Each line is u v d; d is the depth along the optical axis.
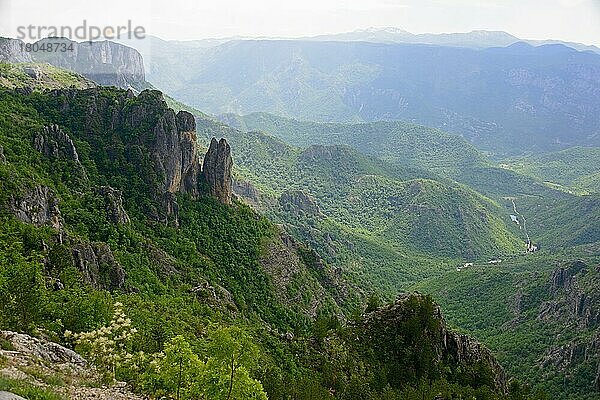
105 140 132.50
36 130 118.31
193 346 63.53
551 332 192.75
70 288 68.69
